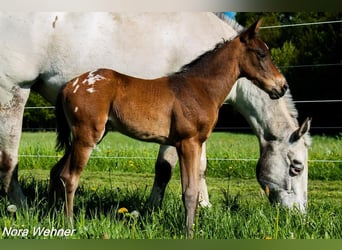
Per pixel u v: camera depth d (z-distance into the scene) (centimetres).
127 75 459
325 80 1653
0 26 486
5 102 494
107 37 498
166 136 430
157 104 422
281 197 539
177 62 511
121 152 978
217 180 802
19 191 496
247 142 1283
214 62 445
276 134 538
